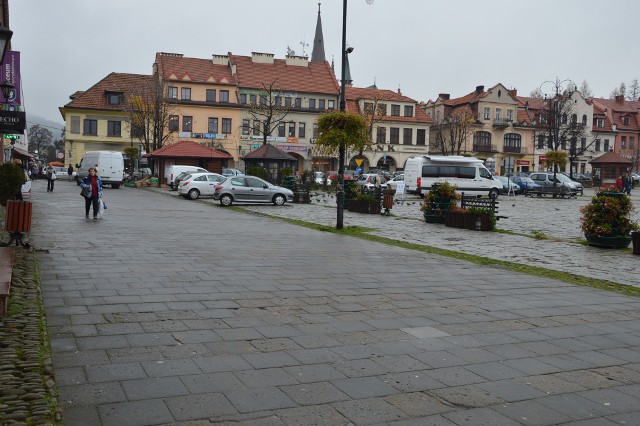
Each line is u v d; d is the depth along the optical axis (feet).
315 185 167.22
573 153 234.38
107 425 13.56
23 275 30.09
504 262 42.93
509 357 19.79
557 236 62.75
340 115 63.62
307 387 16.37
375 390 16.34
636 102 325.62
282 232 59.82
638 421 14.88
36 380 15.89
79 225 58.13
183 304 25.44
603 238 52.34
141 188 157.99
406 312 25.71
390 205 86.53
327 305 26.43
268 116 197.98
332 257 42.34
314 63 256.93
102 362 17.70
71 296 26.13
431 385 16.90
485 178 139.03
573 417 15.02
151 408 14.57
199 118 227.81
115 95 230.48
